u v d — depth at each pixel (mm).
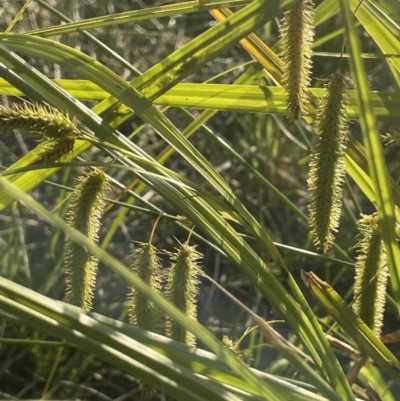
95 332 276
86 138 296
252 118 811
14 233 713
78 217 313
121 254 728
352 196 461
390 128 732
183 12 325
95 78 315
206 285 735
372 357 325
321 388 281
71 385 609
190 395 277
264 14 310
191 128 411
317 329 318
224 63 915
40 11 837
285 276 318
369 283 330
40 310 279
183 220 345
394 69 375
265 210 768
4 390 617
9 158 746
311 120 372
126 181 726
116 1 907
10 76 311
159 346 310
